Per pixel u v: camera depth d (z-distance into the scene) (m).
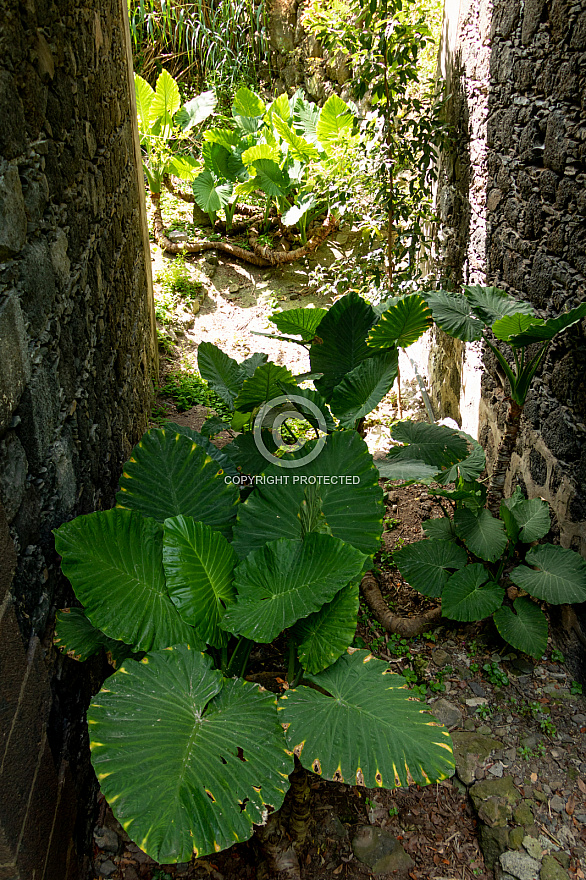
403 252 5.21
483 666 3.15
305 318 3.79
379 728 1.93
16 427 1.66
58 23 2.14
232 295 7.26
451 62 4.82
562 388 3.10
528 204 3.38
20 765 1.57
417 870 2.37
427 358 5.82
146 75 9.09
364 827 2.48
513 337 2.81
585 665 2.99
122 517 2.13
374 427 5.26
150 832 1.56
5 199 1.56
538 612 3.11
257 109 7.94
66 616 2.02
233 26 8.80
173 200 8.42
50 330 1.97
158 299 6.67
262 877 2.30
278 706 1.97
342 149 6.31
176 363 6.07
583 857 2.35
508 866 2.32
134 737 1.73
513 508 3.34
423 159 4.74
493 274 4.02
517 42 3.37
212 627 2.20
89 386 2.51
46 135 1.98
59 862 1.88
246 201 8.22
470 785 2.64
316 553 2.29
